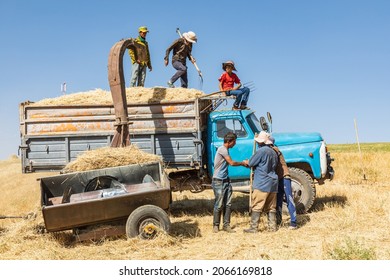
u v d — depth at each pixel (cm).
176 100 1066
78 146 1101
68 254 741
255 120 1120
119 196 787
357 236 773
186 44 1260
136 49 1222
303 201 1016
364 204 1013
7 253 771
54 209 769
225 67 1129
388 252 655
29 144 1105
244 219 1005
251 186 918
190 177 1098
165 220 795
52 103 1126
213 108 1149
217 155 884
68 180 899
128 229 787
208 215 1071
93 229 820
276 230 870
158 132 1068
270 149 868
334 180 1627
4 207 1514
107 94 1141
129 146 968
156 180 934
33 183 2272
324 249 683
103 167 913
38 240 828
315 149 1039
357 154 2347
